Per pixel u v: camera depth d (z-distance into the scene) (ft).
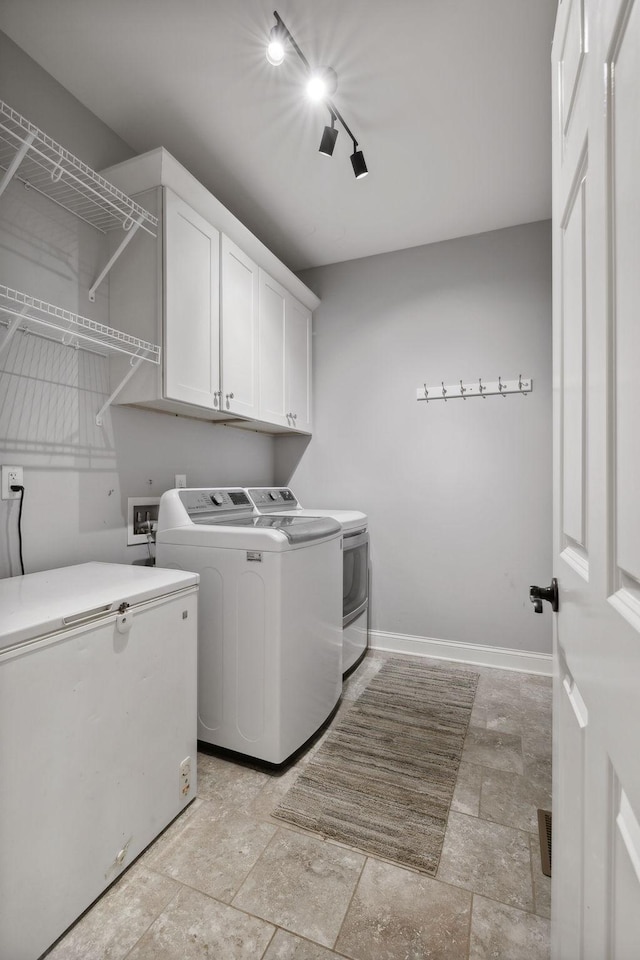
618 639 1.63
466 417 9.34
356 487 10.24
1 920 3.14
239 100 5.94
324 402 10.56
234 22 4.93
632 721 1.47
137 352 6.06
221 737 6.00
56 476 5.60
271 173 7.36
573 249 2.46
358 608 8.87
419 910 3.91
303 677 6.10
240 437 9.61
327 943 3.64
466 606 9.32
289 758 6.03
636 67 1.43
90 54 5.30
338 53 5.32
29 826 3.33
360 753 6.17
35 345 5.39
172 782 4.80
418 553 9.69
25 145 4.33
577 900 2.22
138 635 4.32
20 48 5.23
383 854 4.50
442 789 5.45
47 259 5.53
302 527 6.28
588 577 2.10
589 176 2.04
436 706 7.46
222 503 7.37
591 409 2.03
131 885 4.11
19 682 3.26
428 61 5.42
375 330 10.10
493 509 9.13
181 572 5.20
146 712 4.42
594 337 1.96
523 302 8.91
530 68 5.49
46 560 5.46
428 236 9.30
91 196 5.67
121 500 6.54
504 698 7.73
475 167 7.26
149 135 6.53
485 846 4.60
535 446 8.84
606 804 1.75
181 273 6.25
